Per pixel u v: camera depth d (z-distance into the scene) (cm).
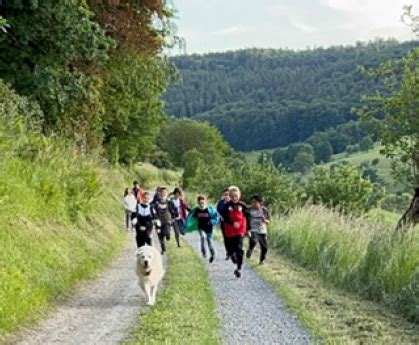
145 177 6619
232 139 11781
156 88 3319
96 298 1186
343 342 894
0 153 1427
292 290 1319
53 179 1725
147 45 2691
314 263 1683
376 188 3162
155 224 1811
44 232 1430
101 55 2166
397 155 1642
